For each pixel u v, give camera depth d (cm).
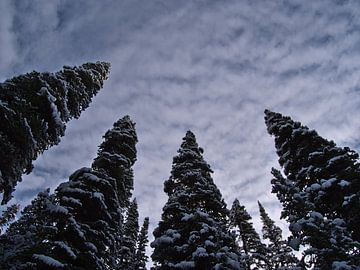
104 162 1703
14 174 1018
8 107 1028
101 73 1886
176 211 1581
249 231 2905
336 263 1132
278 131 1817
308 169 1524
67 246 1141
